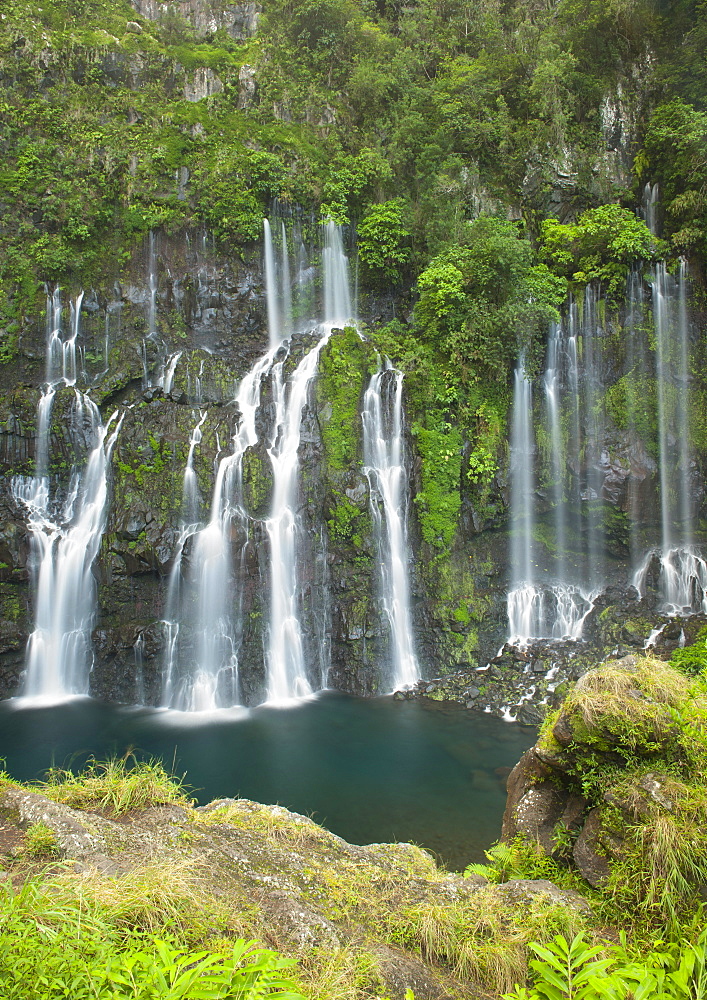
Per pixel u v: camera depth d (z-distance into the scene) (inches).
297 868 195.3
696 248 797.9
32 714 583.2
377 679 636.7
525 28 932.6
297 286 831.7
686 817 189.3
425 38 968.3
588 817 213.6
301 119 882.8
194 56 870.4
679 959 157.0
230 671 615.5
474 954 174.6
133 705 607.8
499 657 656.4
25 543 644.1
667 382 764.0
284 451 678.5
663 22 920.9
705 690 229.8
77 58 820.0
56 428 684.1
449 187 814.5
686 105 831.1
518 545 728.3
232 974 117.9
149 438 661.3
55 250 748.6
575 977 131.4
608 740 208.5
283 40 917.2
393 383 701.3
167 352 764.6
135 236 785.6
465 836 383.9
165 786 237.1
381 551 666.2
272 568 639.8
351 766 476.1
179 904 154.0
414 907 188.7
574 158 868.0
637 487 724.7
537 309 729.0
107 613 625.6
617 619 675.4
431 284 733.3
